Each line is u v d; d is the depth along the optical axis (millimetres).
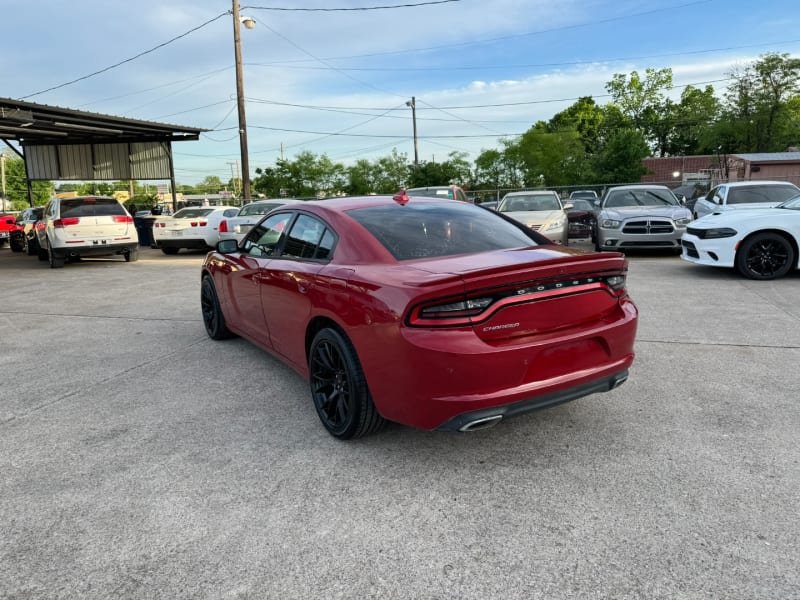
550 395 2854
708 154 51406
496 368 2686
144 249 19828
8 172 82438
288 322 3887
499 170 54406
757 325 5684
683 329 5633
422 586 2115
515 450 3189
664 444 3182
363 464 3092
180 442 3441
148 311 7695
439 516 2568
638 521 2467
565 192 31219
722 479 2781
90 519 2633
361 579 2166
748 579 2080
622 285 3197
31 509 2732
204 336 6113
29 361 5402
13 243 20891
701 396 3867
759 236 8195
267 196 50312
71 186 88125
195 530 2521
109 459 3240
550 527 2453
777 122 43750
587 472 2912
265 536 2463
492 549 2318
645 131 67062
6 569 2293
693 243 8891
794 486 2697
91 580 2213
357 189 51812
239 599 2080
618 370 3111
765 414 3533
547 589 2072
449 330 2664
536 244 3639
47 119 18500
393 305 2779
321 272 3426
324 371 3471
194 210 17250
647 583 2082
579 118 73000
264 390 4328
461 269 2887
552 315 2869
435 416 2740
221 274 5254
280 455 3229
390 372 2842
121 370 4977
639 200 12500
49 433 3643
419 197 4266
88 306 8297
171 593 2125
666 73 65625
